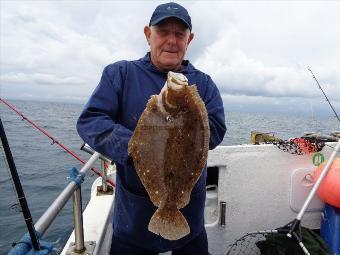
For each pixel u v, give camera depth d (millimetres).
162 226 808
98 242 1155
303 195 1651
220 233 1606
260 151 1595
